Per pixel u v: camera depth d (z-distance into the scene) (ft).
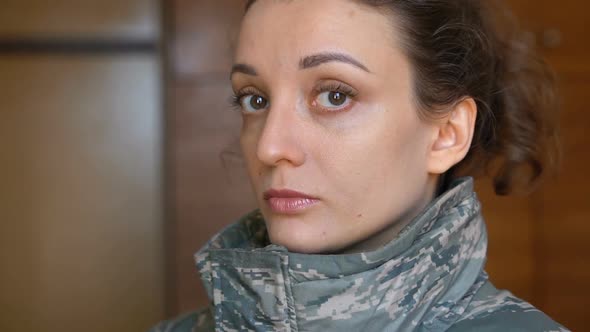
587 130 6.29
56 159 6.99
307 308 2.60
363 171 2.69
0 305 6.97
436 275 2.71
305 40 2.67
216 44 6.15
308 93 2.70
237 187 6.17
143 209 6.99
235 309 2.75
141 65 6.98
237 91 2.89
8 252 6.98
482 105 3.16
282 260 2.59
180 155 6.18
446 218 2.74
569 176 6.29
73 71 6.98
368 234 2.75
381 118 2.72
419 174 2.87
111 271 6.98
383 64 2.72
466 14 3.09
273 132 2.67
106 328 6.97
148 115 6.98
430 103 2.84
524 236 6.29
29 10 6.94
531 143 3.46
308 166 2.68
